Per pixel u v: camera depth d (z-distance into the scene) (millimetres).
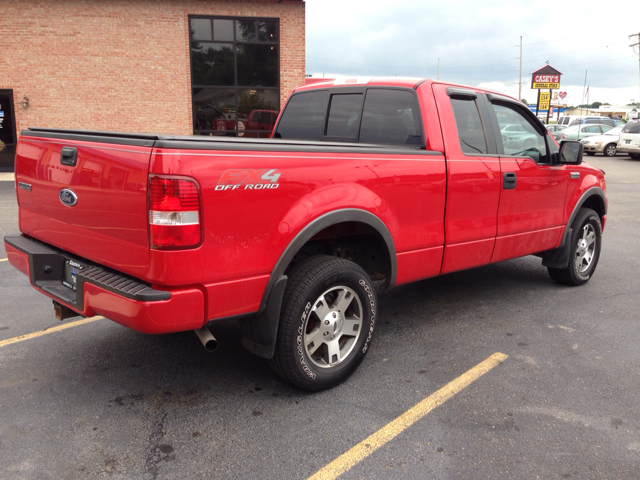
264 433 2711
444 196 3682
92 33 14695
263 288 2742
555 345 3889
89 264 2863
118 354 3639
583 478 2396
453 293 5141
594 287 5371
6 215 8648
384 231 3297
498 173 4086
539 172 4508
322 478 2367
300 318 2900
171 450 2555
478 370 3465
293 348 2902
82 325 4156
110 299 2516
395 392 3164
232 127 15898
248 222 2602
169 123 15531
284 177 2730
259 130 16047
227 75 15547
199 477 2359
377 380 3318
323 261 3035
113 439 2635
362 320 3275
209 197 2432
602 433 2748
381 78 4012
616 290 5270
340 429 2758
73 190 2809
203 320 2561
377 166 3215
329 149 2957
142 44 14953
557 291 5223
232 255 2566
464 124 3936
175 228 2350
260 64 15656
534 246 4680
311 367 3033
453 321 4375
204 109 15641
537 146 4668
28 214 3348
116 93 15109
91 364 3473
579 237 5215
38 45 14555
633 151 23938
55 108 14961
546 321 4383
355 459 2506
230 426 2770
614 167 20922
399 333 4105
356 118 4125
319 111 4418
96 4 14562
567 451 2590
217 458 2498
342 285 3107
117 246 2580
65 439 2623
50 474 2357
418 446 2613
